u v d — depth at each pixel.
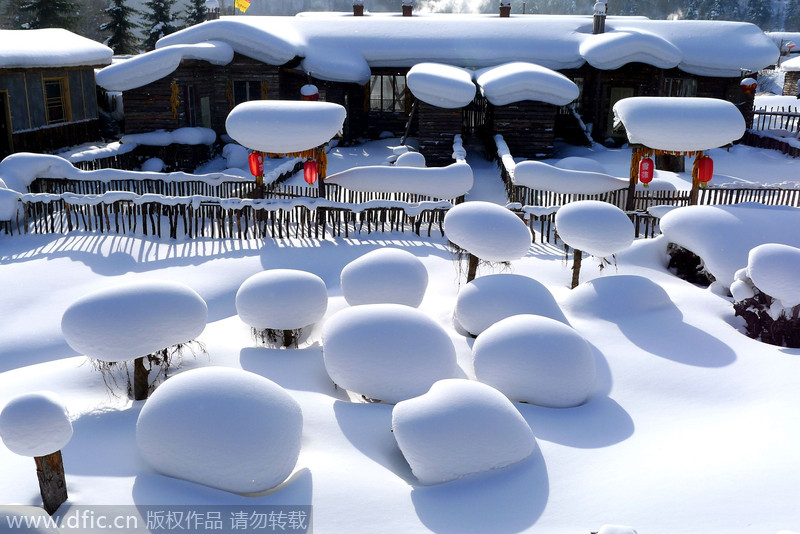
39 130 22.25
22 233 14.95
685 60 26.98
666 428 7.73
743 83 26.95
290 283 9.85
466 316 10.15
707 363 9.32
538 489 6.45
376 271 10.52
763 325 10.71
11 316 11.20
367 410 8.06
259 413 6.37
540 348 8.30
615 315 10.71
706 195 18.50
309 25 28.84
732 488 6.18
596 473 6.69
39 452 5.73
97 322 8.05
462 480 6.61
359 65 26.50
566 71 27.23
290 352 9.73
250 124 14.32
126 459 6.91
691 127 14.43
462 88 22.72
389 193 17.80
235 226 15.79
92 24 73.69
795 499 5.94
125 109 23.25
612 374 9.16
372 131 28.72
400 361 8.12
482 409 6.78
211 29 24.48
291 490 6.36
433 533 5.84
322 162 15.30
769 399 8.19
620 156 24.58
